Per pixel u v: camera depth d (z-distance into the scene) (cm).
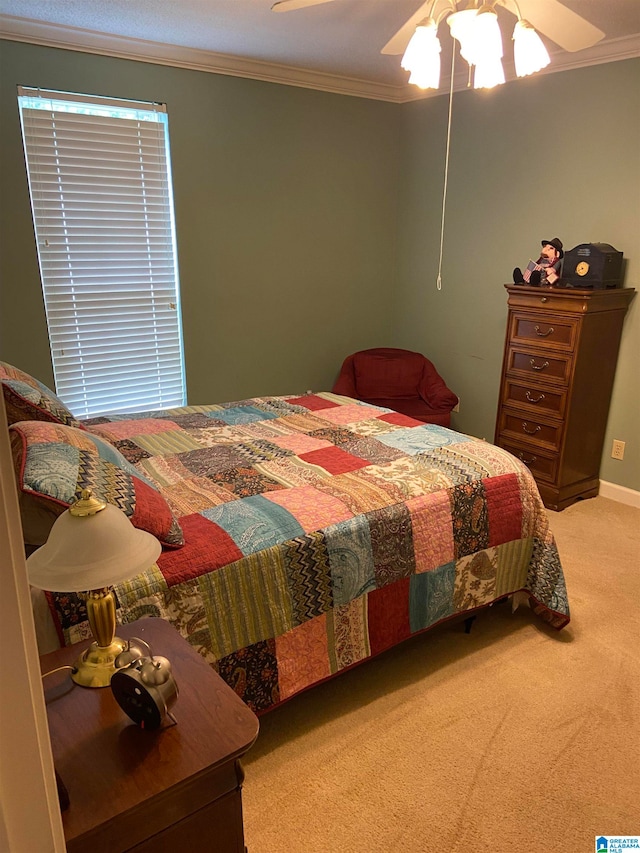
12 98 292
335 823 154
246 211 375
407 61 199
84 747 99
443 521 204
